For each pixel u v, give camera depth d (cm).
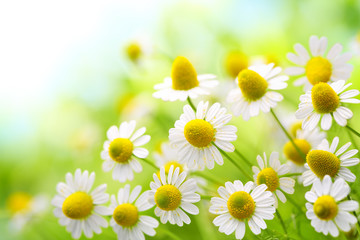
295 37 45
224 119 25
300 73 28
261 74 27
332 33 43
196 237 29
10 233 44
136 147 27
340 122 24
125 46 43
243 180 29
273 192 25
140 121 42
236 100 27
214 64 43
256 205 24
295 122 30
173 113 41
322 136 27
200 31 48
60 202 27
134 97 46
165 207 25
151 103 42
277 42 45
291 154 27
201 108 26
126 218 26
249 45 46
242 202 24
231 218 25
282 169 25
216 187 29
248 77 26
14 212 42
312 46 27
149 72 47
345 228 23
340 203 23
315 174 24
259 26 47
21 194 43
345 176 24
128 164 27
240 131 34
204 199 27
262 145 31
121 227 26
